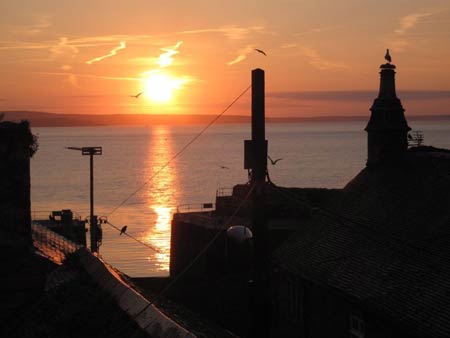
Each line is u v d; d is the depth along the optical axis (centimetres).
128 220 13088
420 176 3428
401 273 2736
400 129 3803
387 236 3089
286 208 5103
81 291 1808
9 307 1753
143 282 3984
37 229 2633
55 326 1638
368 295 2733
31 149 1878
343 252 3241
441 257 2655
